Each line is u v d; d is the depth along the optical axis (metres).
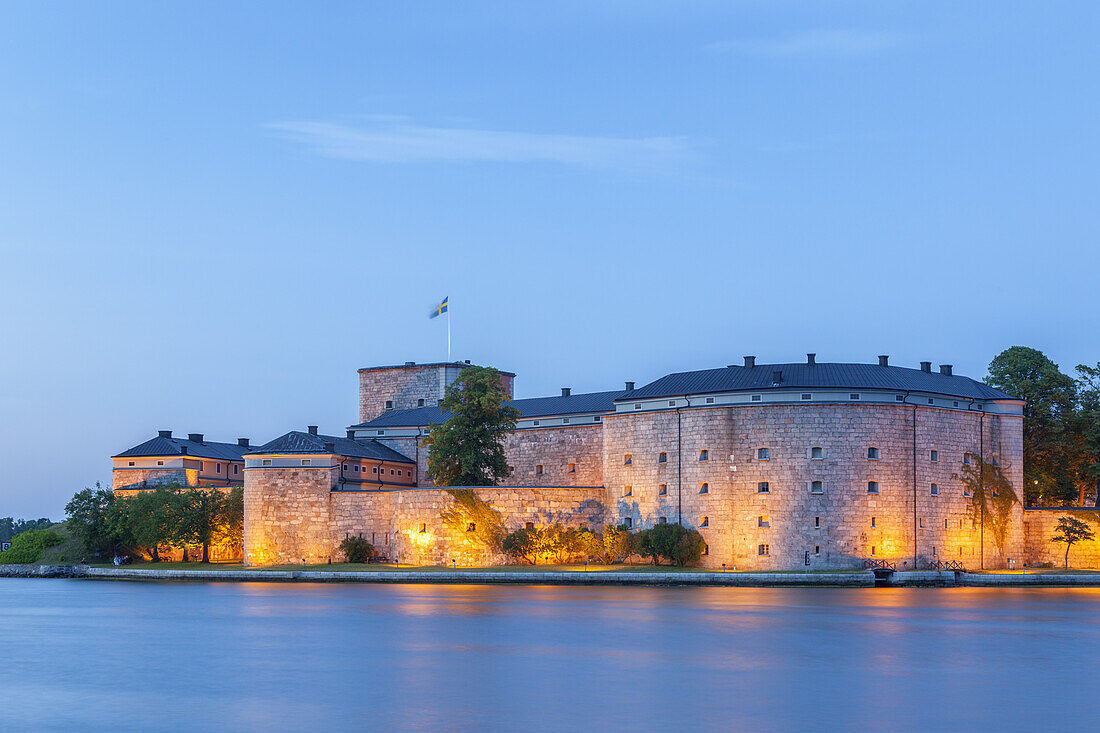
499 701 59.38
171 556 177.38
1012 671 68.62
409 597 118.44
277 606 109.75
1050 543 147.38
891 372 144.12
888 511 137.25
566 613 99.69
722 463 140.62
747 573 131.62
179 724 54.62
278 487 157.25
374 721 54.84
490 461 156.00
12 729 54.03
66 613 106.88
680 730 52.94
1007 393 158.75
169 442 195.25
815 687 63.25
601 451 167.38
